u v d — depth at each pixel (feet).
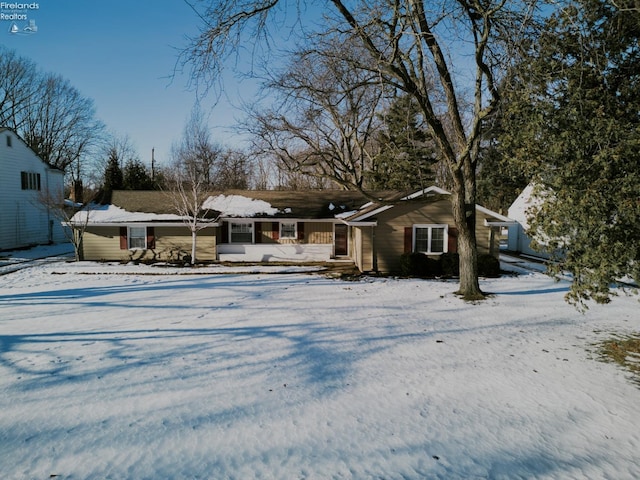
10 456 15.08
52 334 30.22
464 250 44.37
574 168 23.18
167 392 20.45
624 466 14.78
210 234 74.54
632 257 22.65
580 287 25.26
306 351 26.48
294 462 14.76
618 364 24.44
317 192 85.51
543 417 18.22
